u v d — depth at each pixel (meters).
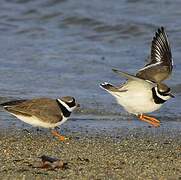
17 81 20.30
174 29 25.83
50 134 15.53
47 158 13.20
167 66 15.31
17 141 14.88
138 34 26.14
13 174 12.33
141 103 14.84
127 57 23.03
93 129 16.08
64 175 12.30
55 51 24.16
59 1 30.92
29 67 21.95
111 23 27.06
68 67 21.91
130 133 15.77
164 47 15.72
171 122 16.84
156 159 13.52
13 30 27.77
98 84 20.08
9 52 23.97
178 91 19.34
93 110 17.73
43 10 30.06
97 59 22.84
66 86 19.88
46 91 19.30
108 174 12.42
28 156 13.60
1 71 21.41
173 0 29.88
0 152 13.92
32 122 14.74
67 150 14.16
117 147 14.47
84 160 13.35
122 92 14.88
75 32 27.06
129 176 12.32
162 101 14.89
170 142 14.98
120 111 17.72
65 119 14.91
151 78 15.01
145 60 22.52
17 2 31.34
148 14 28.45
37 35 26.97
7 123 16.48
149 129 16.16
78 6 30.33
